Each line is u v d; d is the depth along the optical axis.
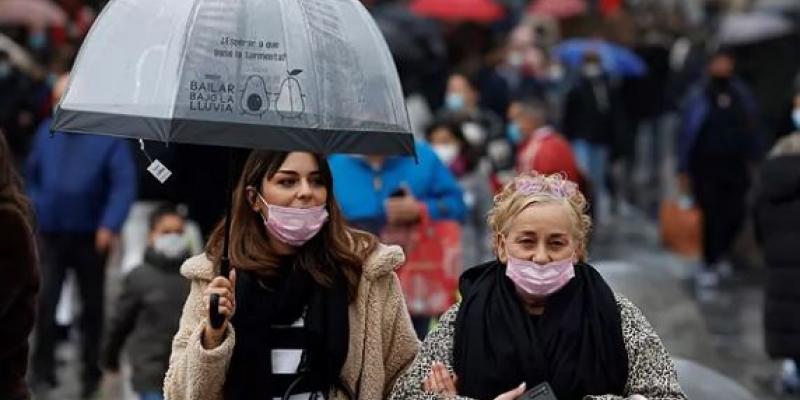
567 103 46.72
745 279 39.22
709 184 38.34
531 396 11.43
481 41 55.72
